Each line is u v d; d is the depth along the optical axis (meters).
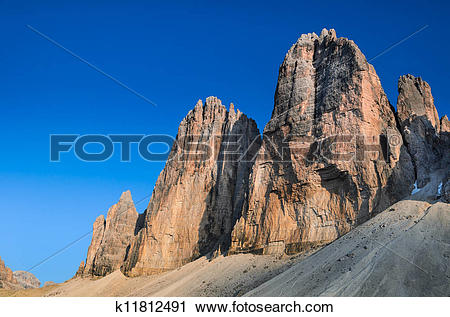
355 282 49.88
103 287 114.00
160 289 91.38
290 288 56.50
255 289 62.78
